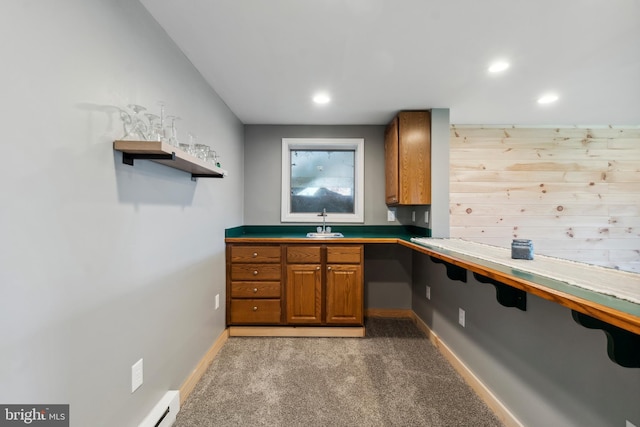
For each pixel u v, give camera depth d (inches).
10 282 28.5
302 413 61.4
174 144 52.4
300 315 98.3
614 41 59.6
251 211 120.7
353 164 125.5
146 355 51.5
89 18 38.3
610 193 121.8
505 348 59.1
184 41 60.9
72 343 35.8
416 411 61.8
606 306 28.5
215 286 87.2
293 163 125.3
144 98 50.8
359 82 79.9
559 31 56.4
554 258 57.8
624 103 94.3
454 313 81.5
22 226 29.6
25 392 30.1
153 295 53.7
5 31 27.9
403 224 122.3
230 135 101.6
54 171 33.1
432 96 89.2
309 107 99.5
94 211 39.2
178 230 63.6
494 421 59.0
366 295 121.0
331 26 55.7
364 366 79.7
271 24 55.1
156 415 52.1
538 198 121.4
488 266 49.4
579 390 42.5
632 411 35.6
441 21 53.9
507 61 68.3
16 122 28.9
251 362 81.9
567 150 121.3
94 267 39.3
